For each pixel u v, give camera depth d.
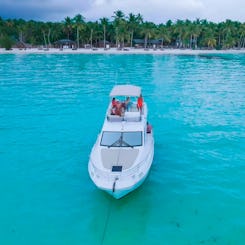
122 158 13.57
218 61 79.12
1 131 21.72
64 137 20.61
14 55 86.19
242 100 31.91
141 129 15.09
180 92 36.12
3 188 14.17
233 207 12.84
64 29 115.56
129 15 115.94
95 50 104.19
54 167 16.28
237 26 129.75
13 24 123.69
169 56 92.38
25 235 11.17
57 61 73.38
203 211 12.53
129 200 13.21
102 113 26.55
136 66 64.81
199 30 119.94
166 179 15.03
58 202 13.14
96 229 11.48
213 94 35.03
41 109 27.81
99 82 43.34
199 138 20.52
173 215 12.26
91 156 14.13
